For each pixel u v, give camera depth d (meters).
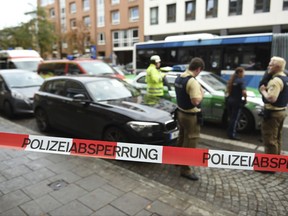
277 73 4.42
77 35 40.72
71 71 12.09
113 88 6.36
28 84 9.77
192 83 3.98
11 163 4.70
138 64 15.88
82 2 43.03
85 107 5.80
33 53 17.66
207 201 3.80
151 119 4.95
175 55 14.14
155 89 7.07
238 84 6.31
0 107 9.64
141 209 3.37
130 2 35.78
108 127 5.36
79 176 4.23
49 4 49.62
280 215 3.47
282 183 4.29
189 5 28.97
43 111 7.11
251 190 4.09
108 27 39.28
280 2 23.39
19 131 6.64
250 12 24.94
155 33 32.28
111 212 3.32
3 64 17.44
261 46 11.28
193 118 4.18
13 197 3.64
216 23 27.11
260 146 6.10
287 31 24.30
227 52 12.23
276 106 4.47
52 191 3.79
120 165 5.01
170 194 3.70
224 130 7.36
